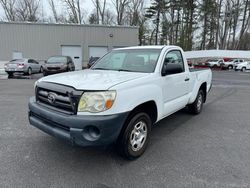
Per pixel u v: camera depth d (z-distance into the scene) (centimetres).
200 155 365
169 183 286
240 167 327
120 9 4000
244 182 290
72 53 2569
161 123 532
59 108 311
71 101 291
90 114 284
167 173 310
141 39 4891
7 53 2473
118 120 292
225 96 926
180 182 288
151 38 5141
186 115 601
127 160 344
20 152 363
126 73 374
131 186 279
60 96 305
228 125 522
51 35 2506
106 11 4072
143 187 277
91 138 283
